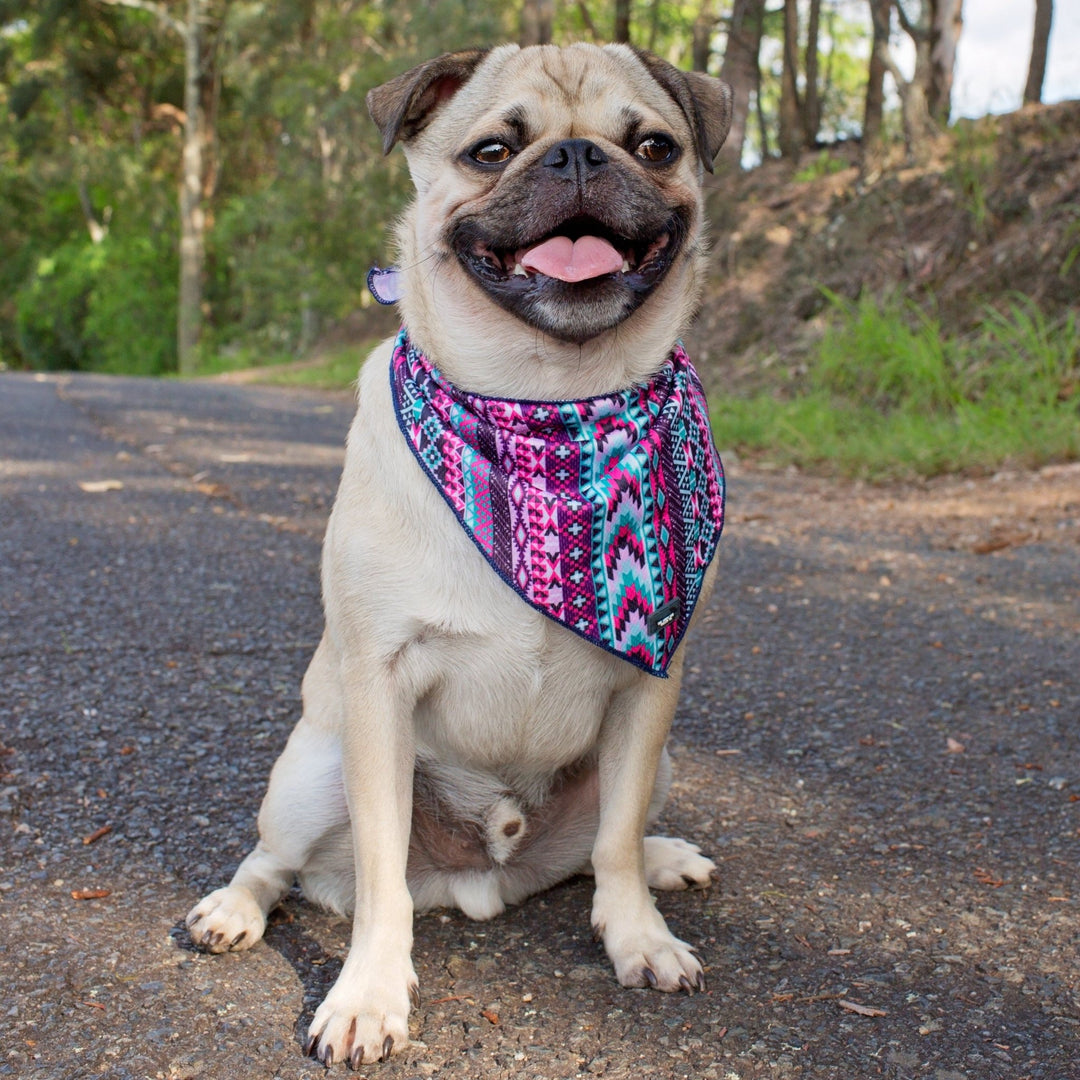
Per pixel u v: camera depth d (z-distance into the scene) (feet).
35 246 39.65
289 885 2.72
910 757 3.40
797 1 16.85
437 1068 2.21
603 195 2.46
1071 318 9.05
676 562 2.57
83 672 3.87
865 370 9.87
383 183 19.93
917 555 5.67
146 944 2.51
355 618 2.49
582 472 2.49
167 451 8.81
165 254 34.42
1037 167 11.21
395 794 2.46
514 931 2.65
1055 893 2.69
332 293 21.56
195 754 3.34
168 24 30.22
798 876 2.81
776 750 3.47
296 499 6.93
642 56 2.86
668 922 2.64
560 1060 2.22
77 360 38.60
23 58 35.42
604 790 2.63
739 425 9.43
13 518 6.10
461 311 2.57
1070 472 7.25
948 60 14.07
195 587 4.92
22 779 3.14
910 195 12.26
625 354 2.60
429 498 2.48
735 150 17.08
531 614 2.48
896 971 2.44
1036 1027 2.27
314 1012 2.34
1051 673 3.97
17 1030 2.24
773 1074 2.17
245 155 34.71
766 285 13.08
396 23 19.45
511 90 2.63
